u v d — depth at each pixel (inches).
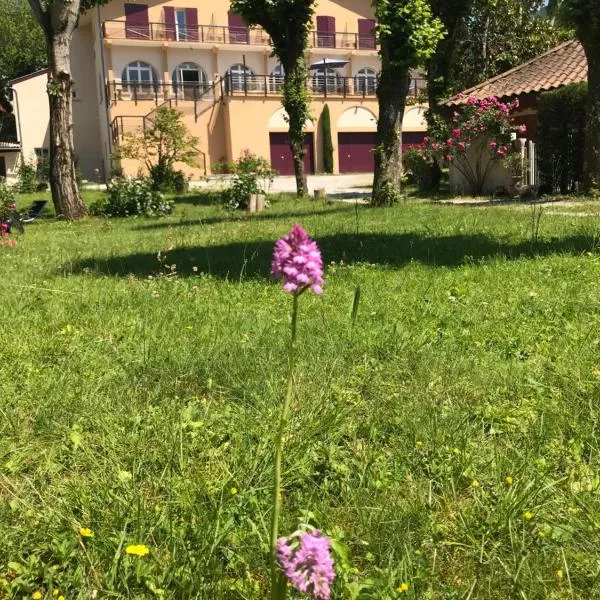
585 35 555.2
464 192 758.5
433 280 250.5
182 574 82.7
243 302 230.5
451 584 83.1
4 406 134.6
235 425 125.6
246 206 738.2
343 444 120.1
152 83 1566.2
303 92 878.4
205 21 1669.5
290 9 831.1
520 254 293.6
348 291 239.0
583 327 179.0
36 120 1690.5
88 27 1711.4
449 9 806.5
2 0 2001.7
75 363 162.1
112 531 91.9
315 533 59.4
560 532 90.3
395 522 92.3
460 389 140.3
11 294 251.6
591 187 592.1
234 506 96.7
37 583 85.2
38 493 102.7
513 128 690.8
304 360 158.2
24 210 789.2
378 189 656.4
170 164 1169.4
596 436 115.7
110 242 458.0
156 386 146.6
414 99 1139.3
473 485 102.5
